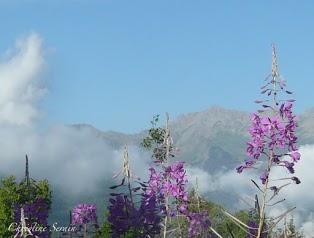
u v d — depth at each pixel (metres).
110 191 13.39
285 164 10.10
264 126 10.59
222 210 9.82
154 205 13.55
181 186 14.30
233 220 9.69
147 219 13.48
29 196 18.66
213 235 19.41
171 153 14.59
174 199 14.29
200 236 19.38
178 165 14.43
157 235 13.58
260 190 9.73
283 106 10.64
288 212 9.44
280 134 10.48
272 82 10.62
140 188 13.64
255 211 9.72
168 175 14.34
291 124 10.54
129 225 13.40
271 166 10.12
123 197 13.38
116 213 13.41
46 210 18.94
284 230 12.13
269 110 10.73
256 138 10.51
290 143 10.40
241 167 10.28
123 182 13.30
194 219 19.34
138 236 13.45
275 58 10.59
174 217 14.34
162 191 14.11
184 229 18.78
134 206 13.49
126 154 13.25
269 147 10.38
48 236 18.83
